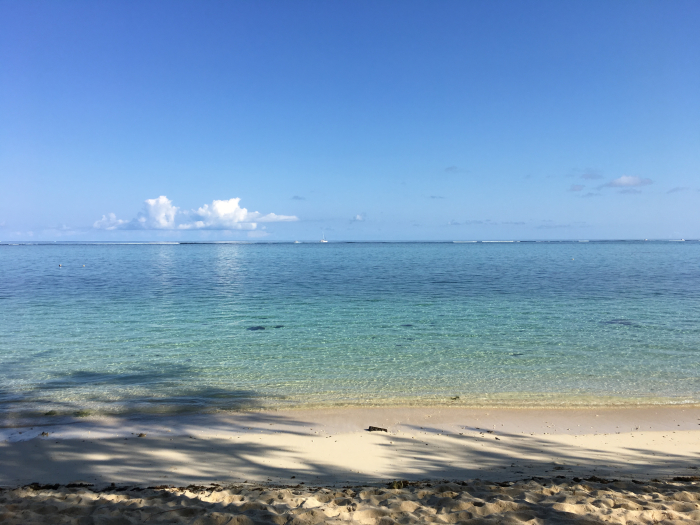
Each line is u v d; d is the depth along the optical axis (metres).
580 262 93.31
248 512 5.62
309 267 80.88
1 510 5.73
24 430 10.88
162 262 101.69
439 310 30.23
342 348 19.89
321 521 5.37
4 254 151.38
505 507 5.77
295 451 9.62
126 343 20.89
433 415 12.16
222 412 12.36
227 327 24.69
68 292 40.88
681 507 5.82
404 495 6.44
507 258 114.69
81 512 5.72
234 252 190.12
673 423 11.56
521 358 18.22
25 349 19.67
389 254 150.88
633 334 22.52
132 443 10.05
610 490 6.62
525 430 11.06
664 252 158.38
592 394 13.89
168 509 5.72
